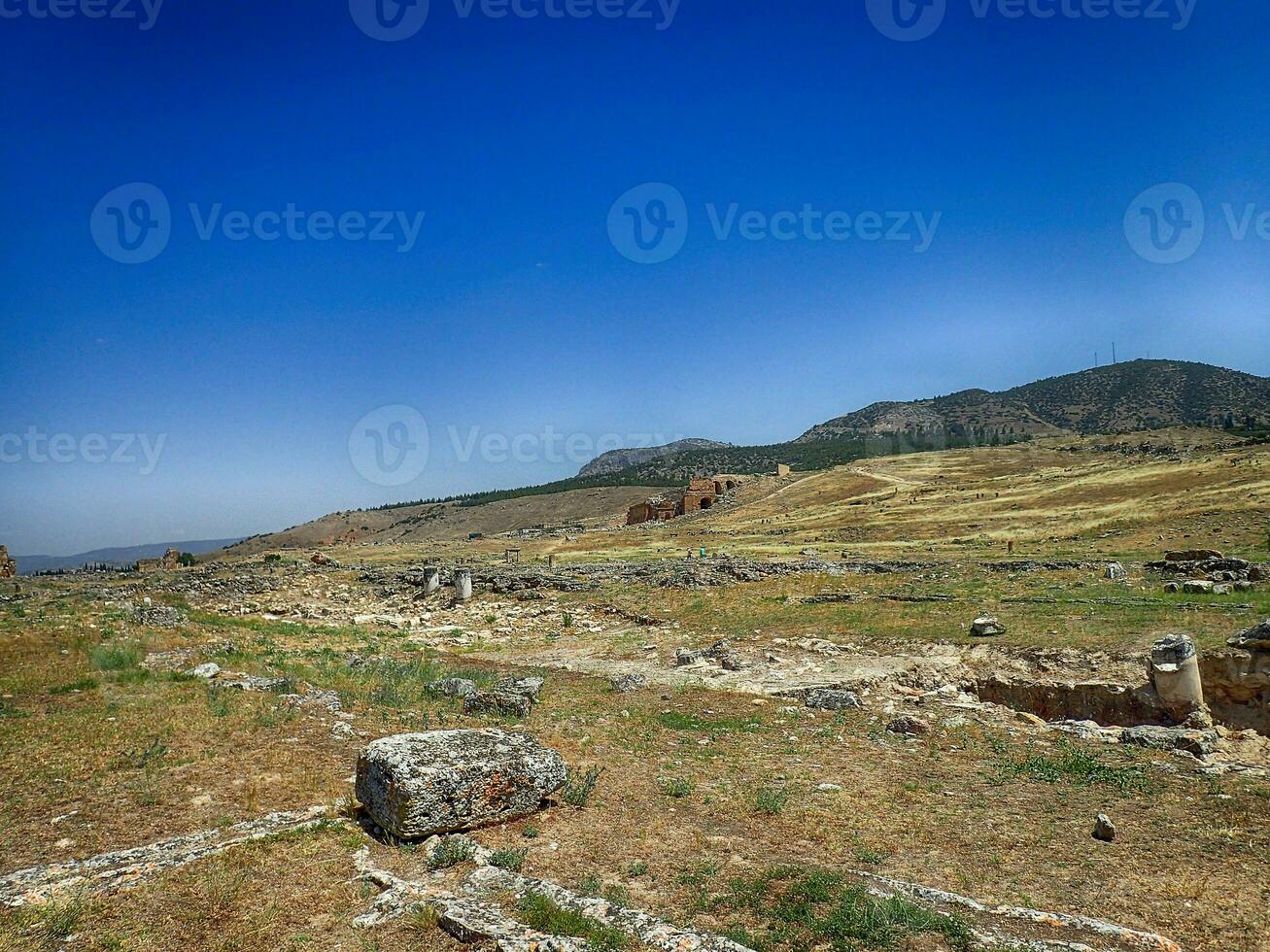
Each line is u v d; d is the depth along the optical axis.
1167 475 81.12
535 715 16.11
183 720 13.84
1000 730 14.88
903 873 8.34
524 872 8.20
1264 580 28.81
